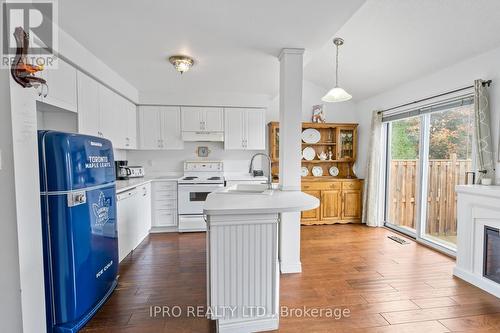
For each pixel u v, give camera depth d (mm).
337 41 3041
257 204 1664
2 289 1214
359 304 1979
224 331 1614
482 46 2396
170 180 3873
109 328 1720
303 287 2232
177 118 4129
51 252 1607
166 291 2182
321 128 4656
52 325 1625
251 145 4293
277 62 2793
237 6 1728
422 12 2281
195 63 2838
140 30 2074
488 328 1698
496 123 2375
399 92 3682
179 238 3600
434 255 2951
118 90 3234
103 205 2014
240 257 1601
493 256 2170
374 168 4121
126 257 2908
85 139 1797
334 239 3525
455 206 3025
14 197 1196
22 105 1231
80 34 2145
